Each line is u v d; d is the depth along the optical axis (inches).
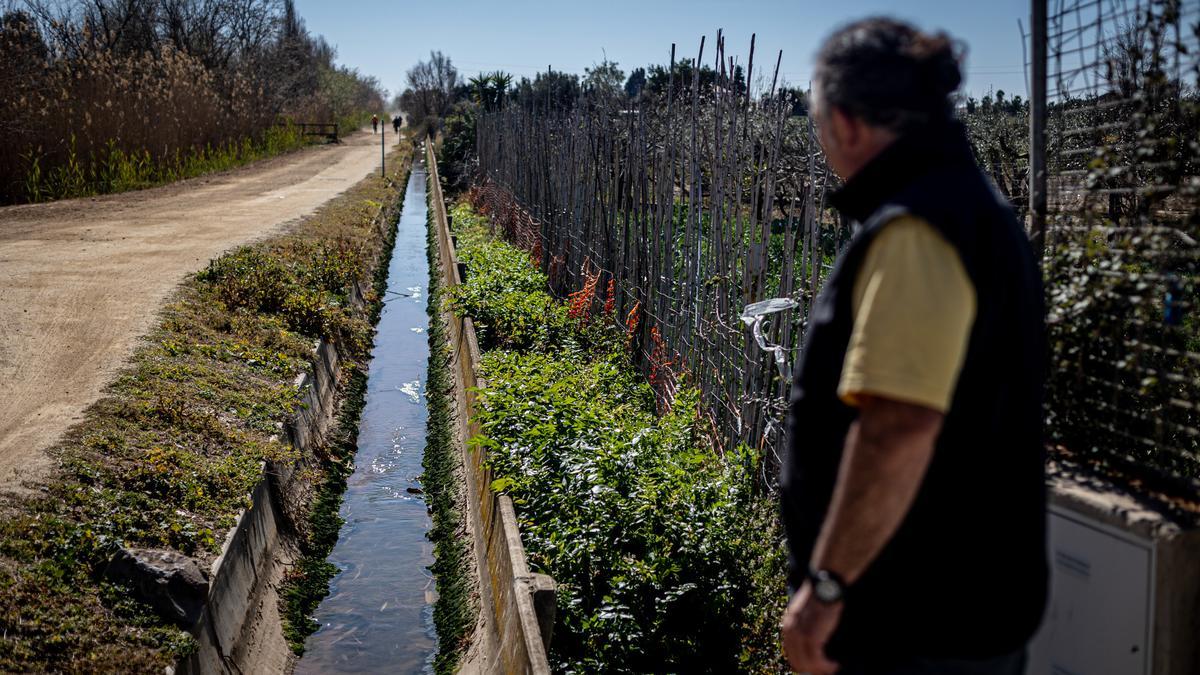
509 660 186.4
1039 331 76.4
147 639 189.0
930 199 69.7
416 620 263.9
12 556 198.1
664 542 219.1
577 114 568.7
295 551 291.4
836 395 74.9
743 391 266.4
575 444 263.0
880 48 73.3
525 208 809.5
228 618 219.3
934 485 72.9
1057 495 93.9
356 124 3422.7
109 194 986.1
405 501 348.2
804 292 237.5
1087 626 92.0
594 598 211.3
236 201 981.8
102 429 276.4
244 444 302.2
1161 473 95.1
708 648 202.5
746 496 241.9
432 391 473.4
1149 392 98.7
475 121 1567.4
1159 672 86.5
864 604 76.3
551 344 462.3
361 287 671.8
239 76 1814.7
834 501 69.5
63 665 174.6
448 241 747.4
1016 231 74.0
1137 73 102.3
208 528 240.7
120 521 224.7
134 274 511.8
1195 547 85.4
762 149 266.4
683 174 334.6
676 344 343.0
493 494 267.0
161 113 1198.3
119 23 1876.2
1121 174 106.8
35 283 481.1
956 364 66.7
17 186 873.5
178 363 357.1
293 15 3115.2
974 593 74.1
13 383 317.4
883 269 68.7
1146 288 97.1
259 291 481.4
